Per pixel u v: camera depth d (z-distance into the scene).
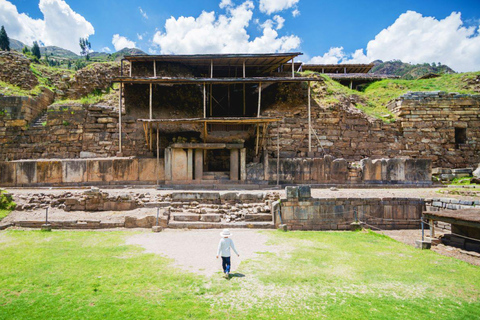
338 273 7.21
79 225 11.62
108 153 21.22
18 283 6.30
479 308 5.55
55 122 21.50
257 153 20.09
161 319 4.89
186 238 10.37
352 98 26.45
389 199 13.40
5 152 20.92
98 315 4.99
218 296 5.79
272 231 11.81
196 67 25.89
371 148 22.97
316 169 18.80
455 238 10.30
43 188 17.08
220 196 13.92
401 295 6.06
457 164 23.08
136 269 7.17
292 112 23.06
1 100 21.34
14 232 10.75
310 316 5.08
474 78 28.34
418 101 23.69
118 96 24.95
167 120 17.77
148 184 18.28
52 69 30.20
